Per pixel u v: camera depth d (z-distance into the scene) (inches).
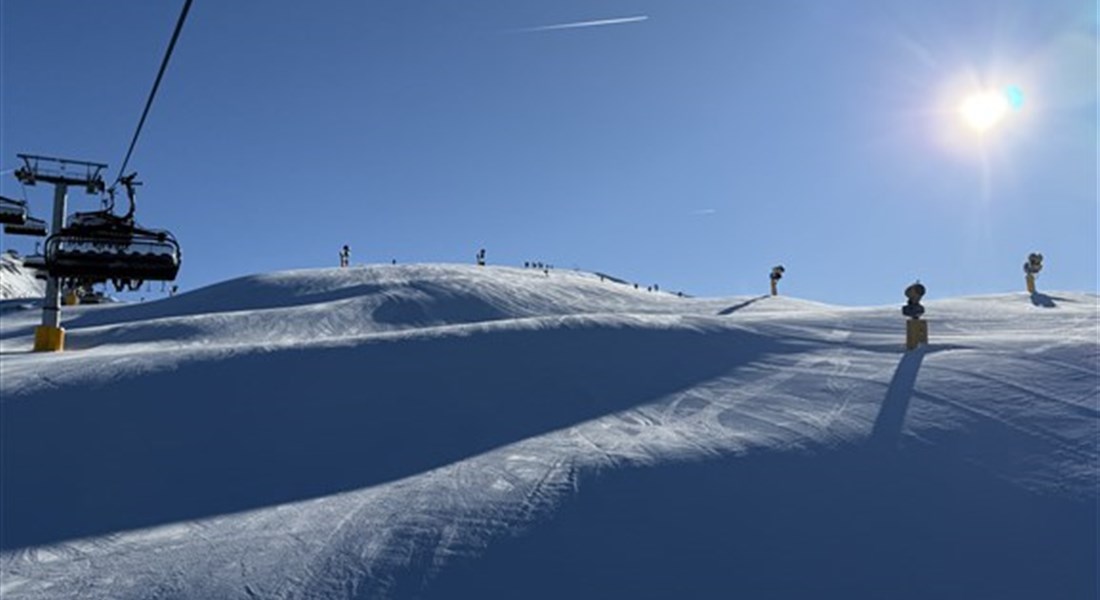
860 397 350.6
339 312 1051.3
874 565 209.2
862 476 260.4
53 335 791.1
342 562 231.0
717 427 330.0
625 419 361.1
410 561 227.8
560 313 1169.4
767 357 473.7
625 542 230.1
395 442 356.8
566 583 211.6
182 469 337.1
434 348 528.1
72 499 309.4
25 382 467.2
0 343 1020.5
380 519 260.5
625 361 482.3
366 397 426.9
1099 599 186.1
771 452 287.3
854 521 232.1
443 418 387.2
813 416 329.1
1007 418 295.9
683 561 218.2
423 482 294.7
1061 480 240.2
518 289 1318.9
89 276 480.1
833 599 196.2
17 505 305.3
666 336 551.5
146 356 530.6
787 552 218.8
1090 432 270.8
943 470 258.5
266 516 278.8
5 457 354.6
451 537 240.7
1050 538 212.1
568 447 319.0
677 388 413.1
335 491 301.0
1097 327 531.2
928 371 381.4
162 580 230.1
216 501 301.0
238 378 468.8
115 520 287.9
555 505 256.8
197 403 425.4
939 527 224.2
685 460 286.2
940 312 687.1
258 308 1245.1
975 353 407.8
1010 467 254.2
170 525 279.1
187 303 1387.8
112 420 399.5
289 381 461.4
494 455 319.9
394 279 1437.0
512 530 241.9
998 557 207.0
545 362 486.3
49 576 240.7
